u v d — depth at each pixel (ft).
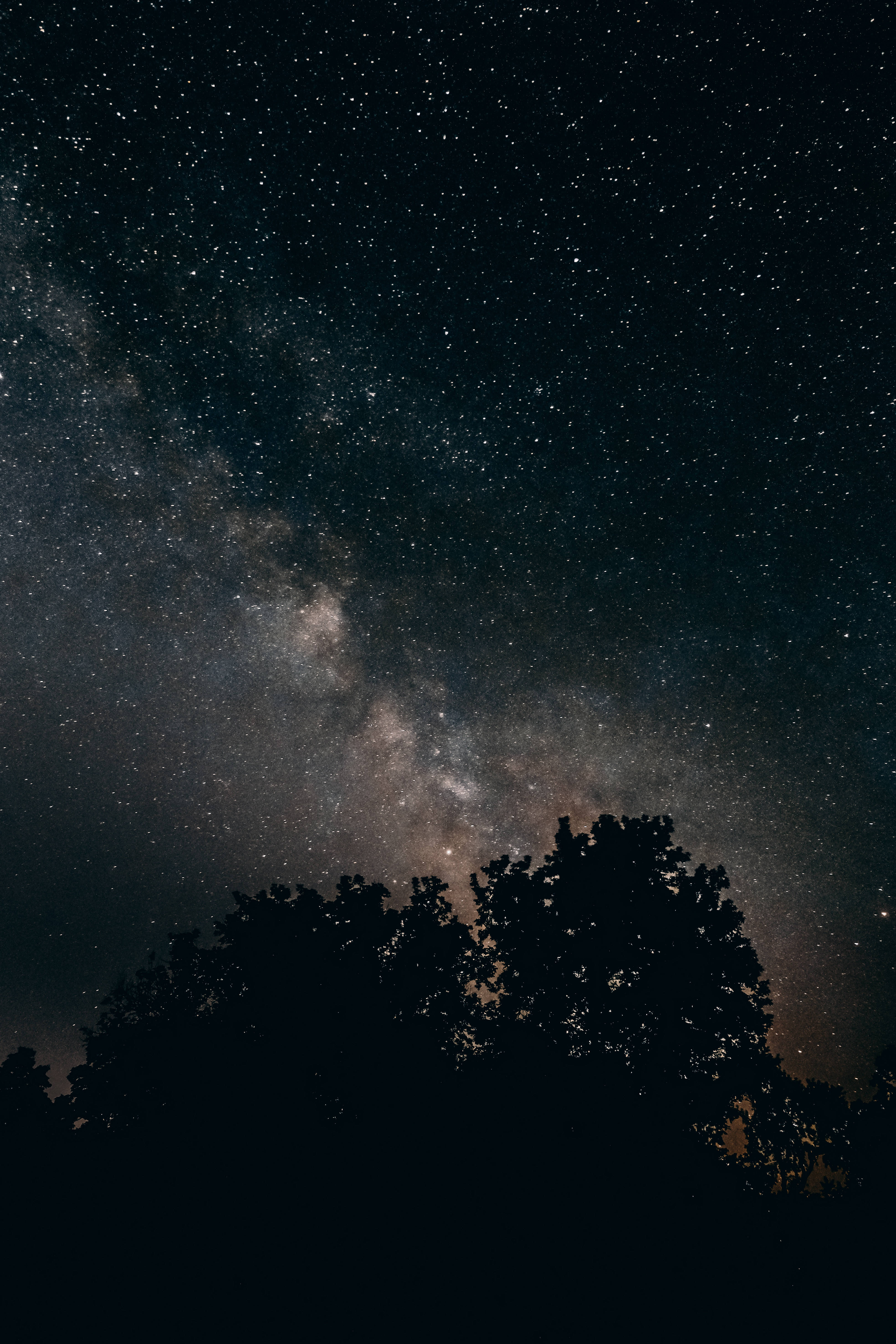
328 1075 19.51
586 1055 19.95
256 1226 16.71
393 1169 17.58
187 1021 20.57
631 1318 15.07
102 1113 19.56
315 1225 16.70
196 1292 15.70
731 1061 19.99
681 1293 15.46
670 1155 17.66
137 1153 18.20
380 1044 19.98
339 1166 17.70
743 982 20.97
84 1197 17.47
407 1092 19.02
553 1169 17.31
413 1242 16.38
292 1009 20.56
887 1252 16.15
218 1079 18.98
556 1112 18.42
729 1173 18.33
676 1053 19.72
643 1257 15.93
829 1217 17.25
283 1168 17.63
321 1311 15.38
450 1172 17.43
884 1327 14.89
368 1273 15.97
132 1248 16.46
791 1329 14.90
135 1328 15.06
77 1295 15.60
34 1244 16.42
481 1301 15.42
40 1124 19.36
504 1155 17.66
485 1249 16.16
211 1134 18.13
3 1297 15.43
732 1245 16.39
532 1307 15.28
